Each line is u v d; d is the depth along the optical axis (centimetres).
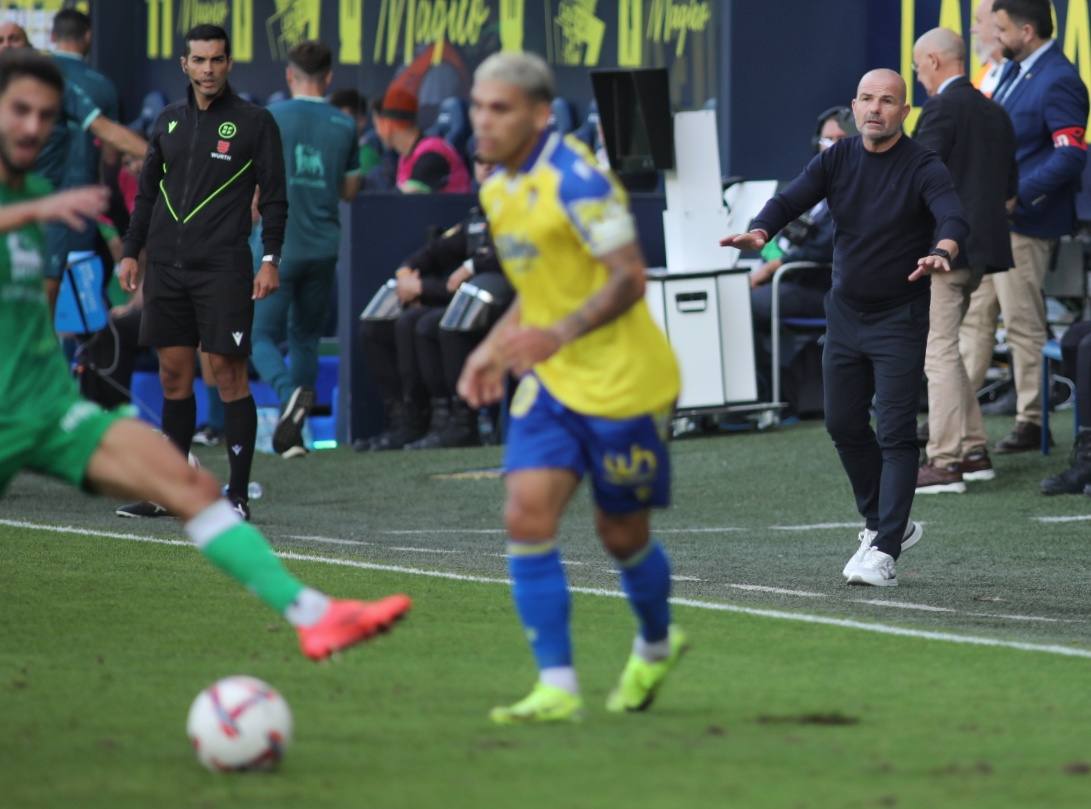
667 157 4606
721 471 4138
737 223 4812
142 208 3350
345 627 1562
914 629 2270
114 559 2736
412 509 3866
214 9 7606
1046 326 4388
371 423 4950
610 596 2483
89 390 4900
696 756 1488
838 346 2781
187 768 1433
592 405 1598
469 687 1802
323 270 4541
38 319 1614
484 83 1594
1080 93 4016
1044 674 1953
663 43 6197
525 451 1619
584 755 1486
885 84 2672
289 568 2709
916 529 2895
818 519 3612
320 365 5359
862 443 2825
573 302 1627
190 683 1800
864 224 2714
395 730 1584
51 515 3475
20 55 1548
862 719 1673
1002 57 4091
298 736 1554
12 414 1577
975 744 1562
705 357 4584
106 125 3925
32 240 1602
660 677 1688
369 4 7169
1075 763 1480
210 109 3281
